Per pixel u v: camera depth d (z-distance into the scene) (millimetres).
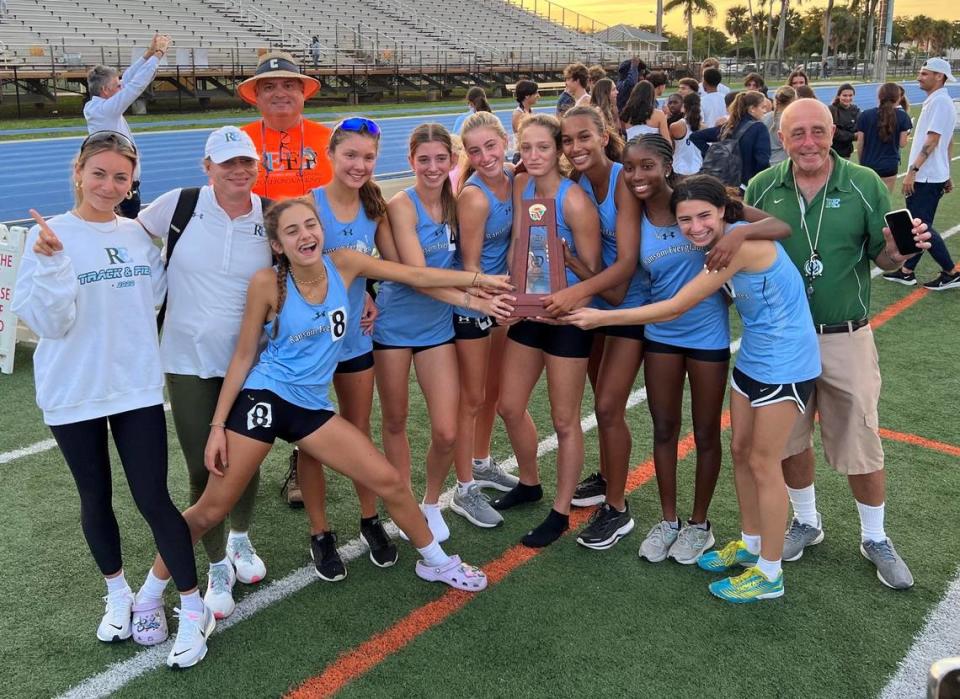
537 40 42906
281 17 31781
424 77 31641
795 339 2867
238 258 2781
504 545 3514
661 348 3188
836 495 3881
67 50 22453
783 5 59531
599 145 3113
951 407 4848
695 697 2572
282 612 3045
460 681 2648
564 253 3201
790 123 2896
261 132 3738
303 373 2766
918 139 7164
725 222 2914
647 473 4152
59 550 3449
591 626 2930
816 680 2646
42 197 11797
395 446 3496
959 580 3186
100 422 2676
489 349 3805
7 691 2623
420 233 3234
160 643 2873
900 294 7219
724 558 3256
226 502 2805
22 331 5992
